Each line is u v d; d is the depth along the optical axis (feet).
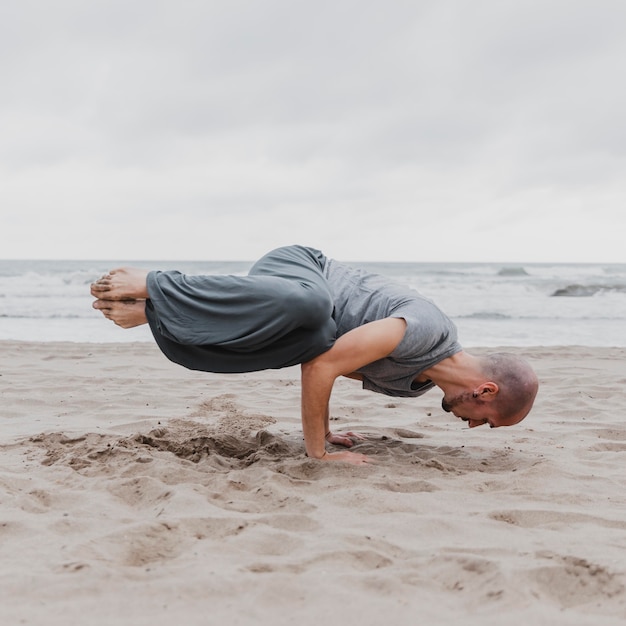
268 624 5.63
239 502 8.87
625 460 11.60
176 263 147.23
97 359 25.17
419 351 10.46
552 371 22.91
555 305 59.06
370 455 11.71
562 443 13.04
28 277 70.59
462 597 6.23
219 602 5.97
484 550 7.29
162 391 18.34
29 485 9.46
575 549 7.34
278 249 11.38
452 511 8.73
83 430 13.34
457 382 10.72
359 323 10.81
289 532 7.70
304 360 10.46
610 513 8.77
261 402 17.08
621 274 84.02
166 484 9.52
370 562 7.00
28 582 6.23
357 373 11.44
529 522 8.48
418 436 13.64
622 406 16.85
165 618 5.66
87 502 8.70
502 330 42.86
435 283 73.77
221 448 12.17
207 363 10.45
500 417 10.78
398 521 8.21
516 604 6.01
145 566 6.73
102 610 5.77
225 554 7.06
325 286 10.55
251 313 9.91
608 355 28.19
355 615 5.81
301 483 9.78
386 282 11.30
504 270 87.20
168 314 10.09
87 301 60.23
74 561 6.69
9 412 15.24
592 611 6.06
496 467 11.21
